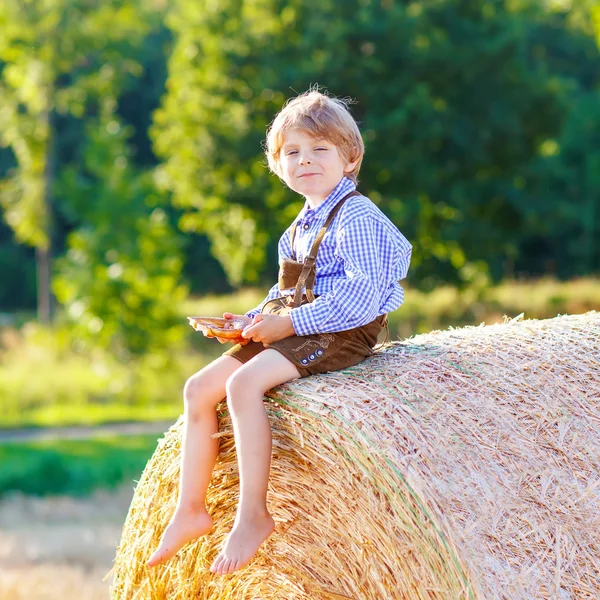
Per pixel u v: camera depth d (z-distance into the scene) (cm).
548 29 4597
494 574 427
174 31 4922
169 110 3353
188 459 516
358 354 516
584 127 4341
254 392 488
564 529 454
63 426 2089
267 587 525
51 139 3438
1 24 3194
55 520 1293
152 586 589
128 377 2509
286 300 531
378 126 2916
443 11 3114
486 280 3422
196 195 3353
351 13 3069
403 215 3017
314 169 520
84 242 2623
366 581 470
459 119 3078
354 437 462
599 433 495
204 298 4288
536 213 3441
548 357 531
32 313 4669
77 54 3306
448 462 455
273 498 510
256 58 3152
